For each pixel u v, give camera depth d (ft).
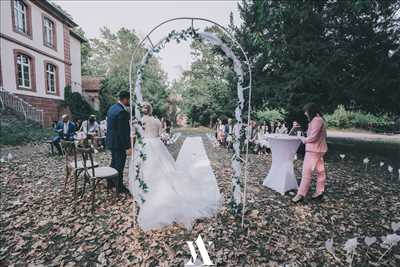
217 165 23.77
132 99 10.85
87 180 14.37
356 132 81.87
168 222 10.85
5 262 8.28
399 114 32.78
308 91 30.45
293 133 24.86
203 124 95.71
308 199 14.62
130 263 8.32
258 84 32.60
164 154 13.16
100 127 31.73
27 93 46.16
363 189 16.94
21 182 16.70
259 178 19.19
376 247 9.66
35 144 34.40
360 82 26.84
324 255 8.98
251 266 8.29
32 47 46.96
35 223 10.91
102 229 10.46
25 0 45.14
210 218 11.61
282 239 9.96
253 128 32.22
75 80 65.41
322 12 28.86
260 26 31.99
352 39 28.76
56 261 8.32
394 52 27.35
